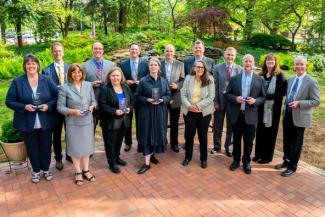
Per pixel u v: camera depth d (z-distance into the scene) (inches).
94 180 159.9
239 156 174.1
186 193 149.3
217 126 194.2
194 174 168.7
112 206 138.1
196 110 166.1
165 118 169.6
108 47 453.4
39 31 686.5
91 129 154.3
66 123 150.4
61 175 165.2
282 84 161.9
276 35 692.1
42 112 147.6
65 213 132.8
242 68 176.6
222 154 195.9
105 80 161.8
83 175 162.6
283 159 176.7
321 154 200.4
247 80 163.2
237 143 171.5
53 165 176.7
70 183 157.2
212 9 550.6
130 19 746.2
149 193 148.9
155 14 776.3
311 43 607.8
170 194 148.3
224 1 701.9
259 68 438.3
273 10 629.6
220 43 582.6
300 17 647.8
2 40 596.7
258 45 685.9
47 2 622.5
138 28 731.4
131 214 132.6
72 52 422.6
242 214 133.5
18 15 593.9
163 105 167.5
